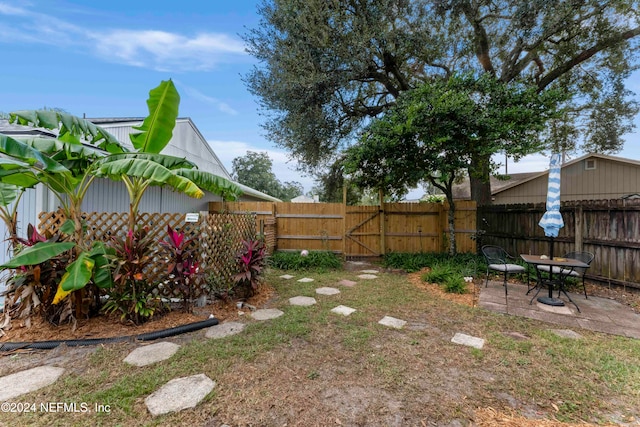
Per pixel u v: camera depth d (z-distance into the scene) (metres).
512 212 7.21
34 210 4.41
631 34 7.85
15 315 3.33
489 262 5.46
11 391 2.29
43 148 3.44
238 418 2.02
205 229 4.30
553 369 2.68
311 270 6.99
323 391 2.32
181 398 2.21
